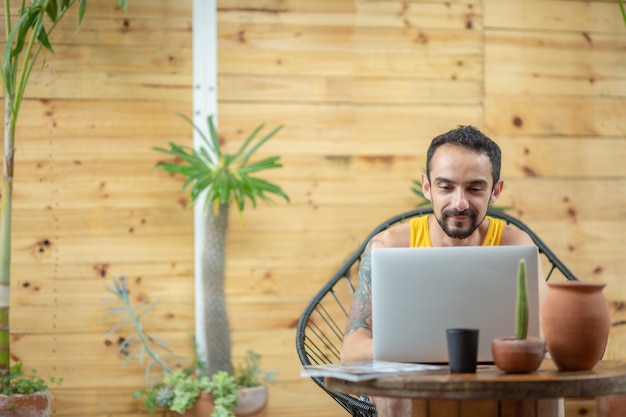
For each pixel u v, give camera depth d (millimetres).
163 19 3734
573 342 1815
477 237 2439
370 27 3836
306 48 3797
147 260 3693
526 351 1770
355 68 3822
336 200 3793
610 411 2643
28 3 3711
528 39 3934
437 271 1993
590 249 3928
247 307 3729
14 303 3625
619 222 3951
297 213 3771
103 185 3688
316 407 3746
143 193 3701
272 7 3781
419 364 1968
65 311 3648
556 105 3938
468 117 3881
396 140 3834
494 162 2256
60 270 3656
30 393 3314
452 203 2203
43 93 3676
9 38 3332
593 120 3961
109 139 3695
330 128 3799
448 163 2205
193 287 3707
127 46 3717
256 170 3596
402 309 2000
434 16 3879
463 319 1983
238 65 3760
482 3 3908
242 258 3734
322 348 3752
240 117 3752
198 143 3717
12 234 3643
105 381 3646
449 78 3877
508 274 1985
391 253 2008
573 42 3959
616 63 3982
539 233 3900
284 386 3732
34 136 3664
